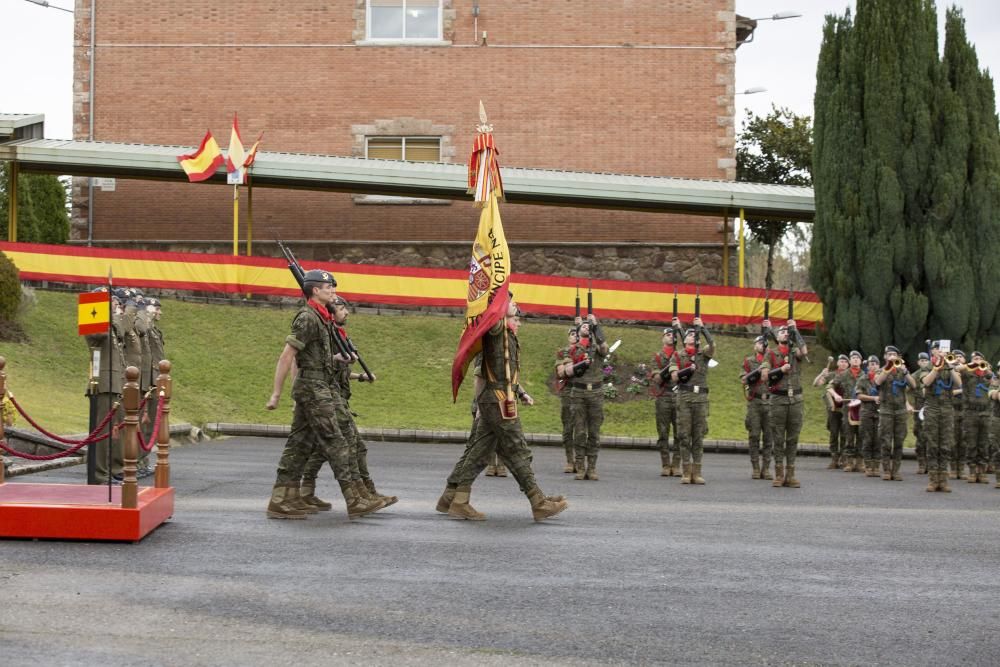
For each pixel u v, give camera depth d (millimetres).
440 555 10234
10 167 34688
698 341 19344
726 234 37219
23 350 27719
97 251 33062
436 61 39531
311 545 10539
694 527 12758
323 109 39531
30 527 10344
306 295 12375
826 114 31984
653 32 39500
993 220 30734
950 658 7348
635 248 39344
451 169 35594
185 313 32375
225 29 39500
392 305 34094
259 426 25484
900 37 31281
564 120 39500
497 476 19094
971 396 21688
